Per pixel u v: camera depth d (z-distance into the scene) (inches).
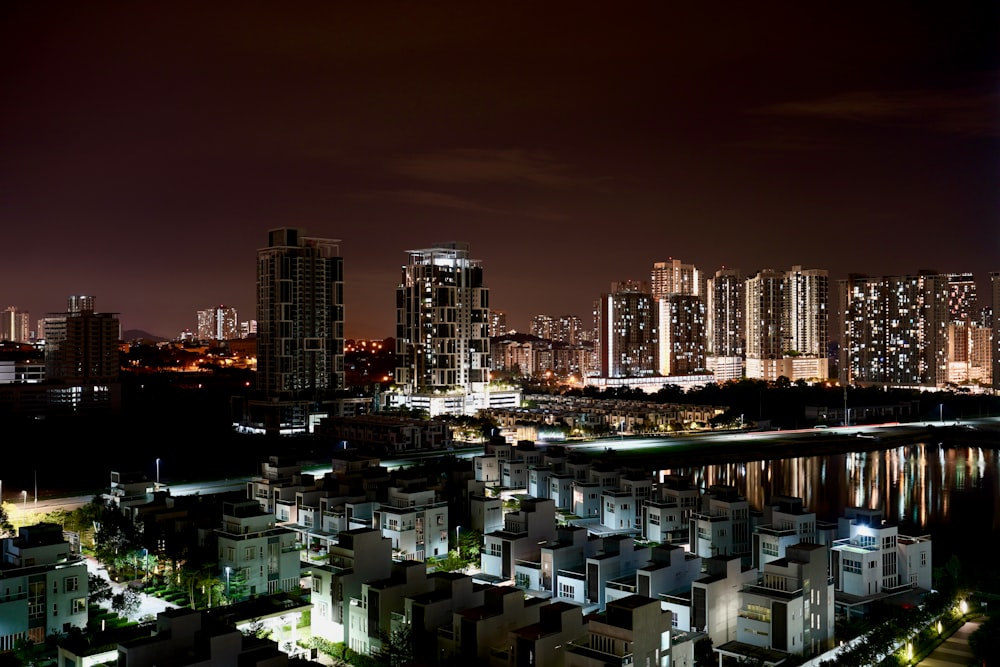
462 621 7313.0
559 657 7032.5
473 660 7204.7
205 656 6422.2
